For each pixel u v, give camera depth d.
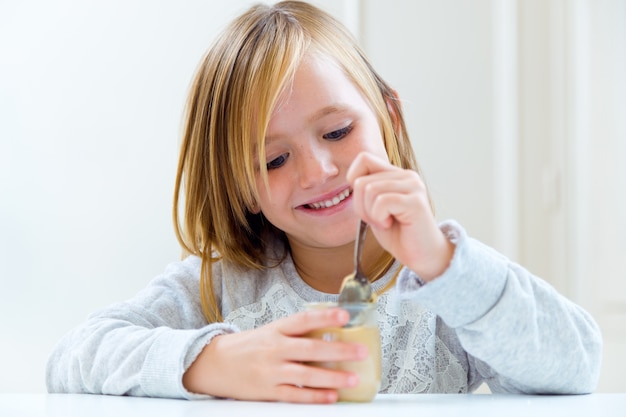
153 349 0.81
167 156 1.70
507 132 1.76
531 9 1.79
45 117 1.70
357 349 0.71
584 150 1.75
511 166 1.75
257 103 0.97
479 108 1.75
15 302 1.69
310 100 0.94
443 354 0.99
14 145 1.70
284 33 1.00
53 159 1.70
